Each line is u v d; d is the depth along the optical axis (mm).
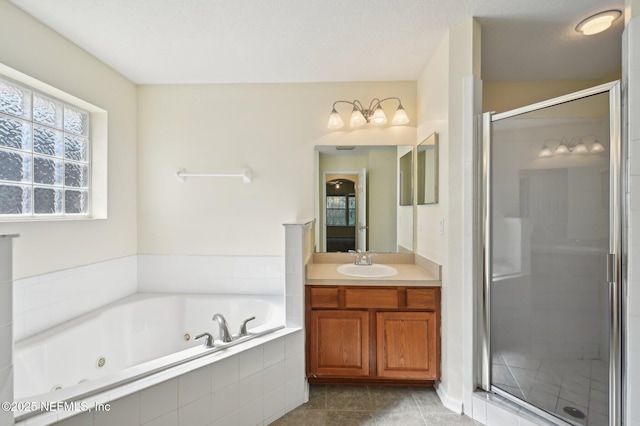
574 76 2494
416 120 2527
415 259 2543
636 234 1271
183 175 2541
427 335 1978
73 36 1867
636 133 1261
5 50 1538
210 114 2588
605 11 1658
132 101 2529
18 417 1095
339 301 2008
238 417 1586
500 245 1728
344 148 2574
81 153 2162
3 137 1647
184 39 1919
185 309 2469
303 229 1931
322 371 2000
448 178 1848
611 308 1381
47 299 1785
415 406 1869
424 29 1824
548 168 1617
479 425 1692
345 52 2084
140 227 2598
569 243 1604
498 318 1743
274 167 2586
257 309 2385
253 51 2066
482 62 2256
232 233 2600
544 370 1664
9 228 1588
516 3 1598
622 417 1352
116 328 2162
